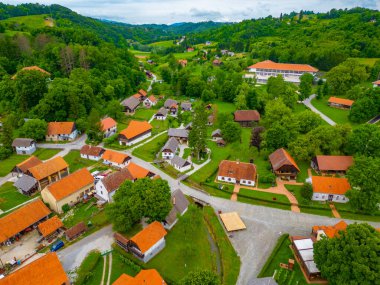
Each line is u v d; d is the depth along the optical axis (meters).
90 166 103.88
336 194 83.19
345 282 51.56
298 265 63.38
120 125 141.38
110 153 105.31
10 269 61.31
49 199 79.62
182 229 74.31
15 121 126.06
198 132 106.75
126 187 73.75
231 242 70.31
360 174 76.81
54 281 54.62
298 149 99.31
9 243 68.25
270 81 170.25
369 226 55.28
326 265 54.91
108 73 175.62
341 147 103.38
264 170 101.69
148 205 69.81
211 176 99.56
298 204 83.25
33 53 180.50
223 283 58.97
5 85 140.00
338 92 178.50
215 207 83.00
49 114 129.38
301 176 97.00
